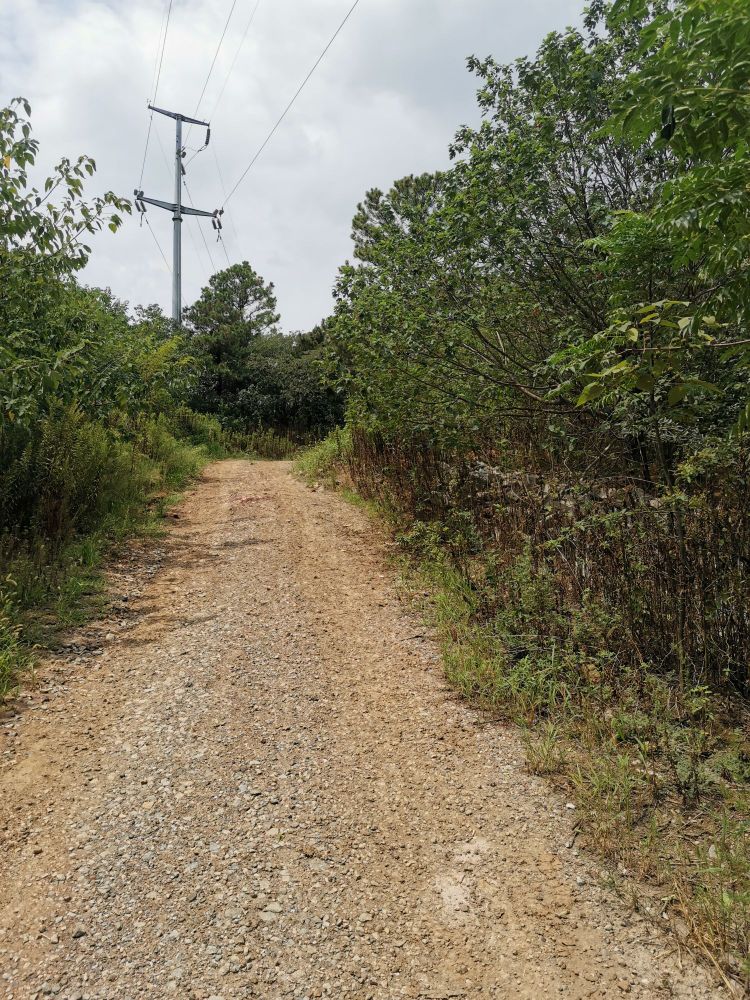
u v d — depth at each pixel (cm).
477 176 598
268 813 316
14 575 570
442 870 280
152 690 438
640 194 593
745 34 225
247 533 852
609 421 548
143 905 261
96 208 666
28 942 244
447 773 347
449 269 664
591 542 468
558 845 292
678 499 403
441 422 704
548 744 359
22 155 618
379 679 453
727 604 390
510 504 591
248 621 557
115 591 623
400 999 222
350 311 739
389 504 871
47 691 433
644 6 262
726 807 303
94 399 825
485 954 239
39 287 682
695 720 363
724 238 262
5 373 595
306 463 1395
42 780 342
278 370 2698
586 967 232
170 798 328
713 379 511
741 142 240
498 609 500
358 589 630
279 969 233
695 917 247
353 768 353
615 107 263
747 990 220
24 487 717
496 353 697
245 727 394
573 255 597
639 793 318
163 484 1114
